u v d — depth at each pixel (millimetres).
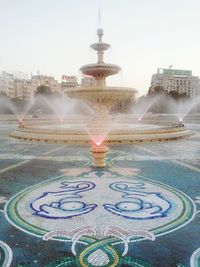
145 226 4520
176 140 16578
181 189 6617
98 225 4551
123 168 8984
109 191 6457
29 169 8883
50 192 6387
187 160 10328
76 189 6625
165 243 3957
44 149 13180
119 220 4754
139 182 7273
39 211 5184
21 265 3402
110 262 3451
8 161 10234
